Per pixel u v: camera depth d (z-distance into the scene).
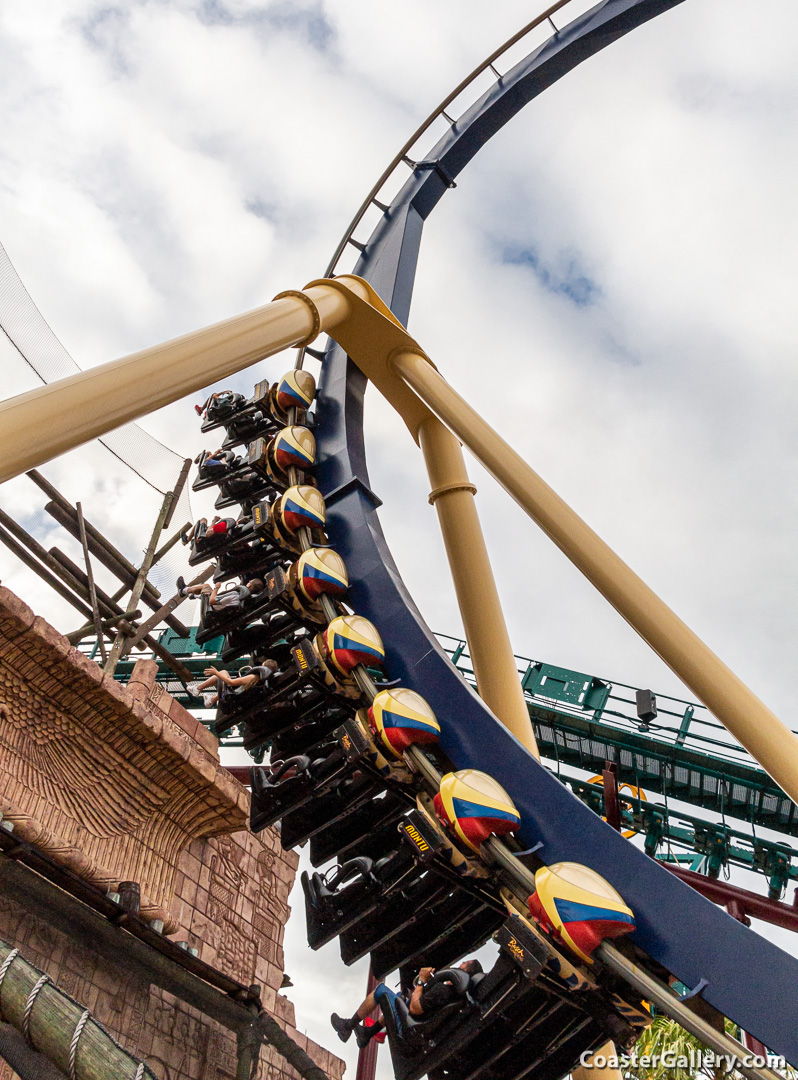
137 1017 11.60
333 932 10.81
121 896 11.41
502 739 11.15
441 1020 10.07
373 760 11.34
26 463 7.23
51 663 11.79
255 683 12.65
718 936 9.02
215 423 16.80
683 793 25.06
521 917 9.52
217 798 13.54
